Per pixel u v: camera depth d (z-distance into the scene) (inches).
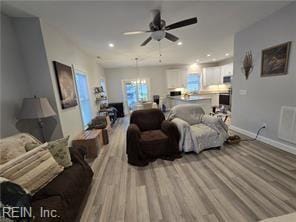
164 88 325.7
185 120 129.1
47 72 97.9
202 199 69.7
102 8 87.1
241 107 149.5
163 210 65.2
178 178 86.5
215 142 116.6
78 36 126.9
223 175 86.0
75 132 133.0
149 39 112.9
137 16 99.4
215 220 58.6
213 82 314.5
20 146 65.1
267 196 68.3
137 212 65.3
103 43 149.3
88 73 187.0
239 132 153.4
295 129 100.9
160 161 107.0
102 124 159.0
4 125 77.2
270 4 96.0
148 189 79.3
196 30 131.5
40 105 81.0
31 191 52.2
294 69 99.1
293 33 97.4
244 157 104.1
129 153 106.1
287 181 77.1
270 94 117.4
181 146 113.7
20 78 90.9
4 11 82.2
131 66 308.3
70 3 79.9
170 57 240.4
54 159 66.9
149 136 110.0
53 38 106.3
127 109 319.9
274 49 109.7
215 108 254.5
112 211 66.7
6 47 83.1
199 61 301.0
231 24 123.7
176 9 94.3
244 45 137.3
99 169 103.0
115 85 312.7
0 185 39.1
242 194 70.7
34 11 84.8
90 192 80.0
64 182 59.1
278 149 112.3
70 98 124.3
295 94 100.0
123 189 80.8
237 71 150.2
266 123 123.6
